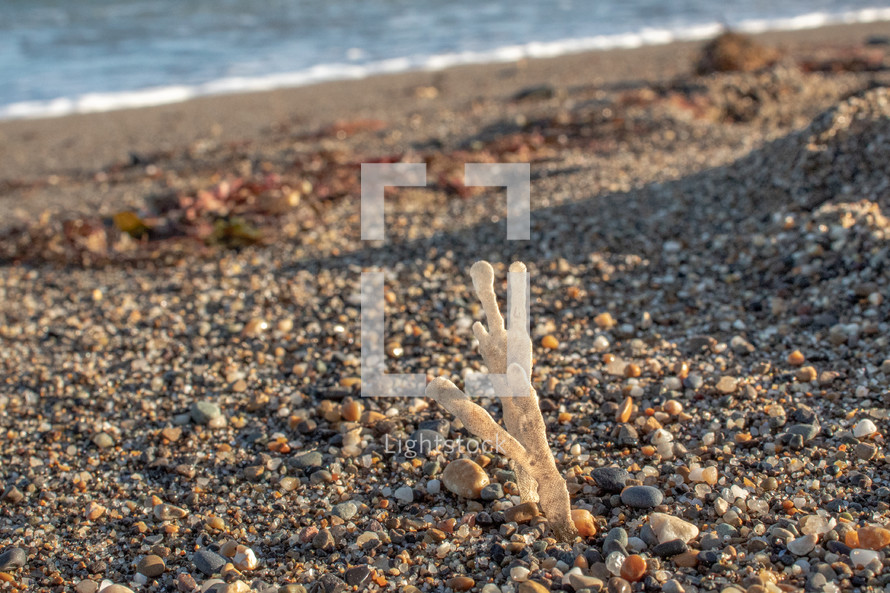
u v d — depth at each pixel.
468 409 0.64
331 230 1.19
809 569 0.64
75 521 0.73
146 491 0.75
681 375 0.81
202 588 0.66
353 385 0.84
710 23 3.96
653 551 0.66
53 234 1.26
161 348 0.91
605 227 1.07
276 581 0.67
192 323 0.95
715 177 1.17
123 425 0.82
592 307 0.92
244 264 1.08
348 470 0.75
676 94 1.94
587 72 2.62
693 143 1.48
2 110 2.46
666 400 0.79
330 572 0.67
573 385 0.81
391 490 0.73
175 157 1.81
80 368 0.89
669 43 3.30
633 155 1.43
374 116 2.12
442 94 2.42
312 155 1.65
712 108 1.81
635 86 2.22
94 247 1.18
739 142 1.46
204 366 0.88
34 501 0.75
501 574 0.66
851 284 0.88
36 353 0.92
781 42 3.07
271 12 4.50
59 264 1.15
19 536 0.71
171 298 1.00
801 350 0.82
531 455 0.66
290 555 0.68
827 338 0.83
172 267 1.11
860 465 0.71
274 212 1.27
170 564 0.68
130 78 2.93
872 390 0.77
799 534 0.66
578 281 0.96
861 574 0.63
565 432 0.77
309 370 0.86
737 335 0.85
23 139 2.13
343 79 2.79
